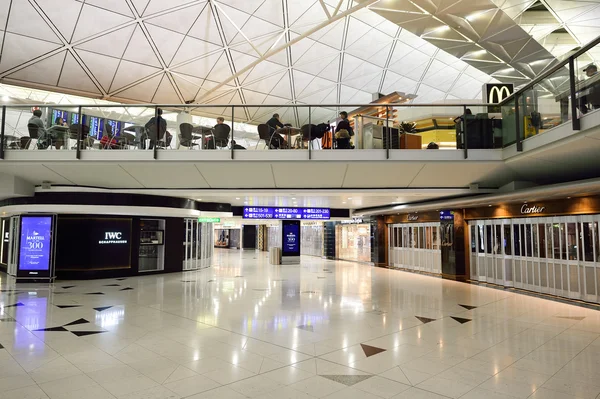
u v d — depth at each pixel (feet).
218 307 31.63
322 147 35.76
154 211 50.67
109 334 23.13
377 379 16.25
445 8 51.16
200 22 53.36
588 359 19.04
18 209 45.91
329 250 92.99
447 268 53.88
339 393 14.76
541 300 35.99
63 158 36.14
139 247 54.29
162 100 67.87
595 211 34.14
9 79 56.24
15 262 50.80
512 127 33.14
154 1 48.49
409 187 41.55
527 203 41.14
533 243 41.39
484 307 32.53
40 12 46.32
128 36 52.60
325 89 74.18
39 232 45.11
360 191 42.34
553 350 20.58
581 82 24.53
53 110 36.52
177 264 57.88
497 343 21.85
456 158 35.04
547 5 49.98
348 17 58.18
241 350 20.15
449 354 19.76
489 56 69.41
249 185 41.75
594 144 25.98
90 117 36.47
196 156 36.01
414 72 76.02
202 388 15.11
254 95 71.15
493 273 47.21
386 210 63.67
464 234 51.83
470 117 35.35
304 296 37.45
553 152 29.35
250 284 45.68
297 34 59.41
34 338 22.13
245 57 61.82
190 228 61.72
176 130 36.35
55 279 47.34
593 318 28.45
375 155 35.42
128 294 37.73
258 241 129.18
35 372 16.74
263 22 55.72
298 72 68.08
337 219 72.69
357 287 43.83
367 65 70.59
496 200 39.86
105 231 49.32
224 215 63.67
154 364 17.89
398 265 68.18
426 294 39.09
